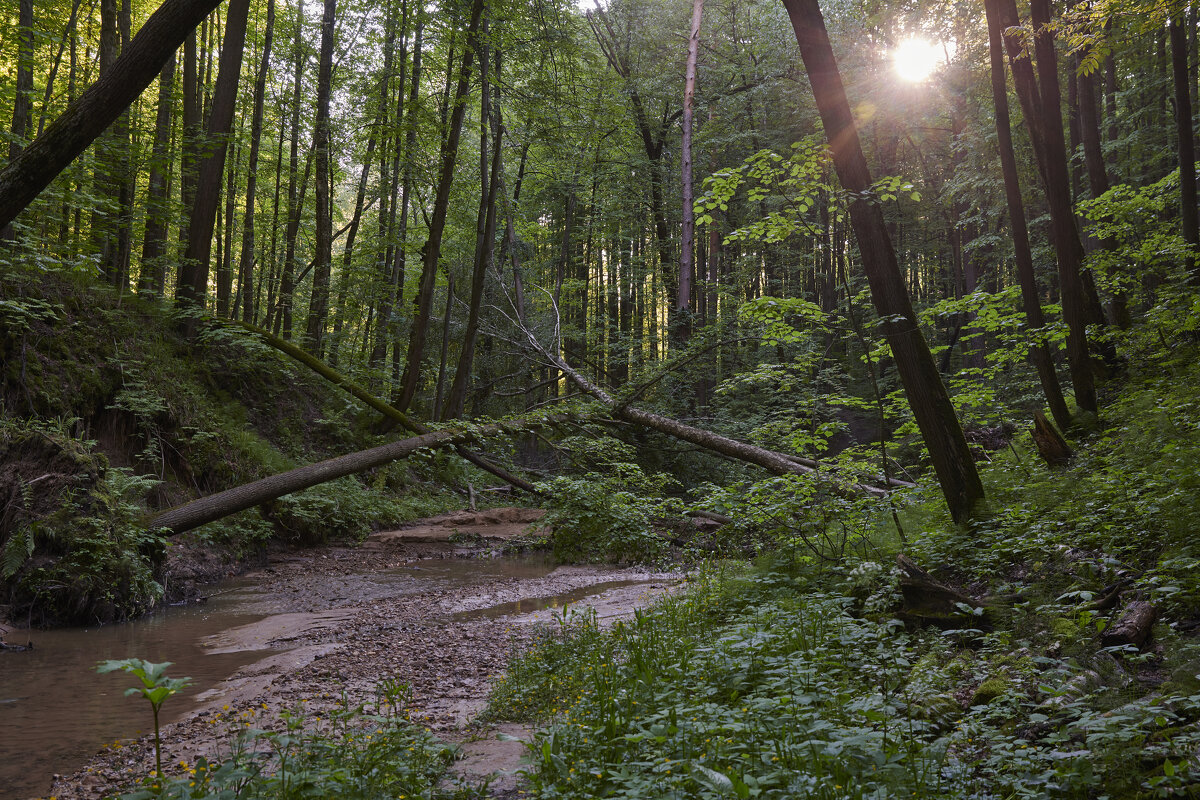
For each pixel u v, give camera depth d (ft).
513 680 19.43
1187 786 9.05
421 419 70.90
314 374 63.46
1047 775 9.88
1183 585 16.08
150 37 15.88
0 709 19.36
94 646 26.58
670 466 68.23
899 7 61.52
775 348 83.82
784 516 29.35
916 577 19.83
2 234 39.75
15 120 42.68
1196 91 64.18
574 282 92.63
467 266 96.94
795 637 17.44
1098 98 75.41
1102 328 39.73
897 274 25.90
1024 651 15.34
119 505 33.76
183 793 9.00
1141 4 29.43
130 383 42.32
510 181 100.07
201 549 40.32
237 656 25.66
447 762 13.52
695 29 83.97
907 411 37.99
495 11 60.34
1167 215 64.39
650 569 44.37
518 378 89.20
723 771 10.12
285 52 73.15
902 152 103.35
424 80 84.79
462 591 37.52
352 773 11.02
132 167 49.57
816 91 25.21
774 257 95.14
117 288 49.49
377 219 90.22
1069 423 35.88
